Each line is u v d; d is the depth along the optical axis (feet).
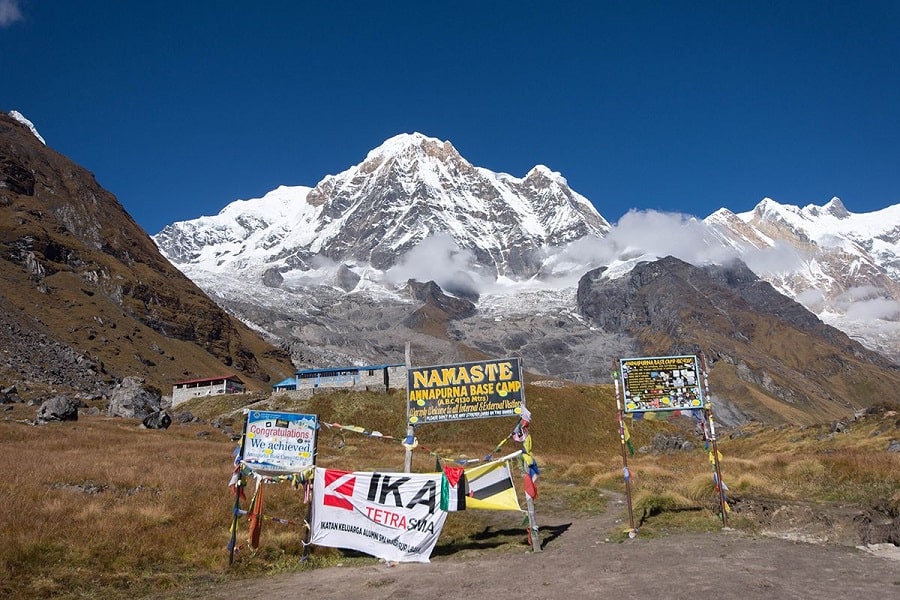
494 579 41.65
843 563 40.73
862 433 187.93
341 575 46.06
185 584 43.86
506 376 59.06
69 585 41.70
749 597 33.40
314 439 55.11
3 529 49.01
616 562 44.04
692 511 62.85
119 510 59.41
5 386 270.46
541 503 81.20
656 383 59.41
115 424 204.03
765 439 250.98
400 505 53.06
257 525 52.24
